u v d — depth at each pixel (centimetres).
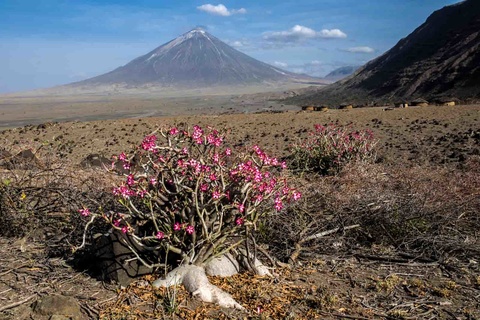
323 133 1227
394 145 1571
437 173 914
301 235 558
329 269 508
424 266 520
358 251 564
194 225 455
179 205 466
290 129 2039
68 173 742
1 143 1508
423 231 600
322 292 444
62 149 1577
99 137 1888
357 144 1184
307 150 1167
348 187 743
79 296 430
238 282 458
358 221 608
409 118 2234
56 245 547
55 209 625
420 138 1677
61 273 482
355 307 421
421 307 426
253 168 476
